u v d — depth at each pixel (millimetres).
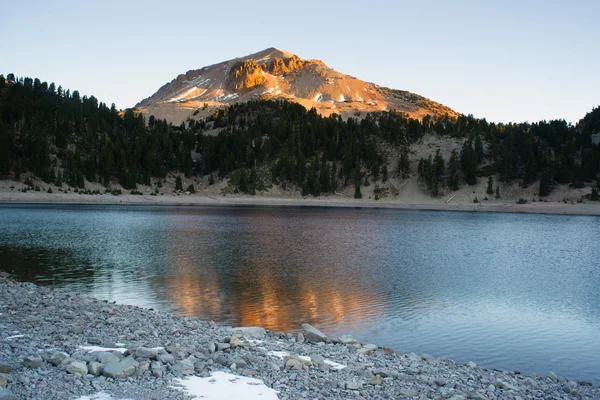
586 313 30906
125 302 29703
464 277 43156
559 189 183125
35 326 18578
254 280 38250
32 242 58312
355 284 38000
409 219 122812
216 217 112188
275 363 15508
